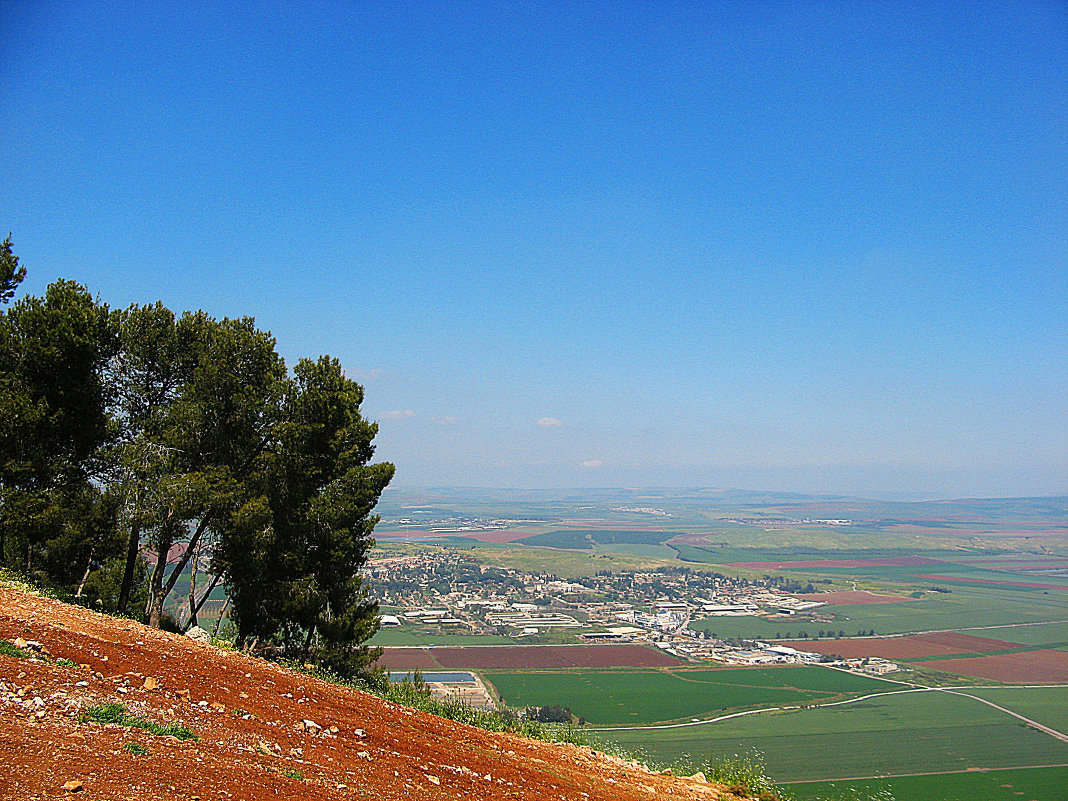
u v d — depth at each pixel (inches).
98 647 456.8
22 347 815.1
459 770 415.2
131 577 884.0
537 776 458.0
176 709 370.0
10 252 955.3
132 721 328.8
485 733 573.9
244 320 980.6
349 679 840.9
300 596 908.0
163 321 920.3
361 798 315.3
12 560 1003.9
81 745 287.1
